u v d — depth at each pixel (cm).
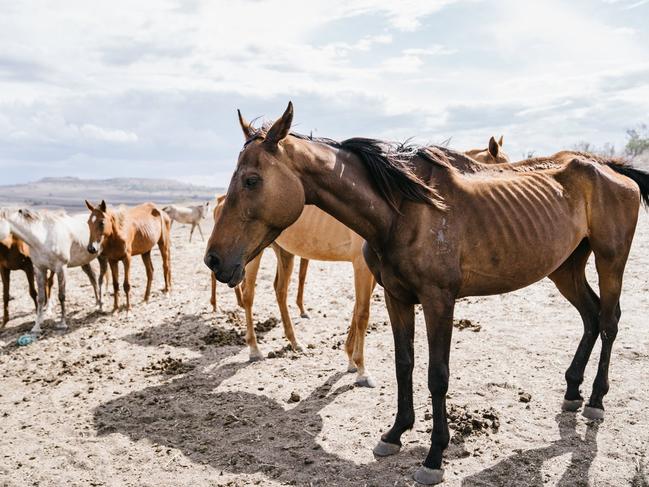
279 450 406
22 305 1021
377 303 823
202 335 725
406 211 330
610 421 410
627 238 407
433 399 341
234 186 320
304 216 580
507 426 411
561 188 392
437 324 332
